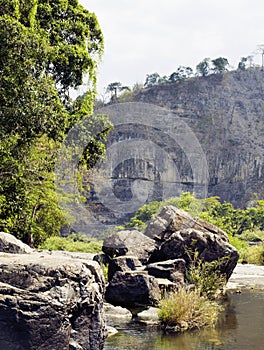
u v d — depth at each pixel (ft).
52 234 54.03
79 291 18.30
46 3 55.06
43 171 47.75
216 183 389.19
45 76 43.24
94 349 18.80
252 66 478.18
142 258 38.27
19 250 25.32
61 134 42.14
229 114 425.28
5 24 38.19
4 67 37.93
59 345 17.31
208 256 39.78
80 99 56.39
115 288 32.65
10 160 39.47
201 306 29.07
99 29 60.34
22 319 16.70
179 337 24.77
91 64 56.18
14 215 42.04
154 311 30.27
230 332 25.96
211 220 82.17
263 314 30.63
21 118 38.37
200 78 445.78
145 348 22.71
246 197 376.68
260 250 67.15
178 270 36.32
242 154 400.26
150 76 431.84
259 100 444.96
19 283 17.37
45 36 49.96
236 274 50.83
